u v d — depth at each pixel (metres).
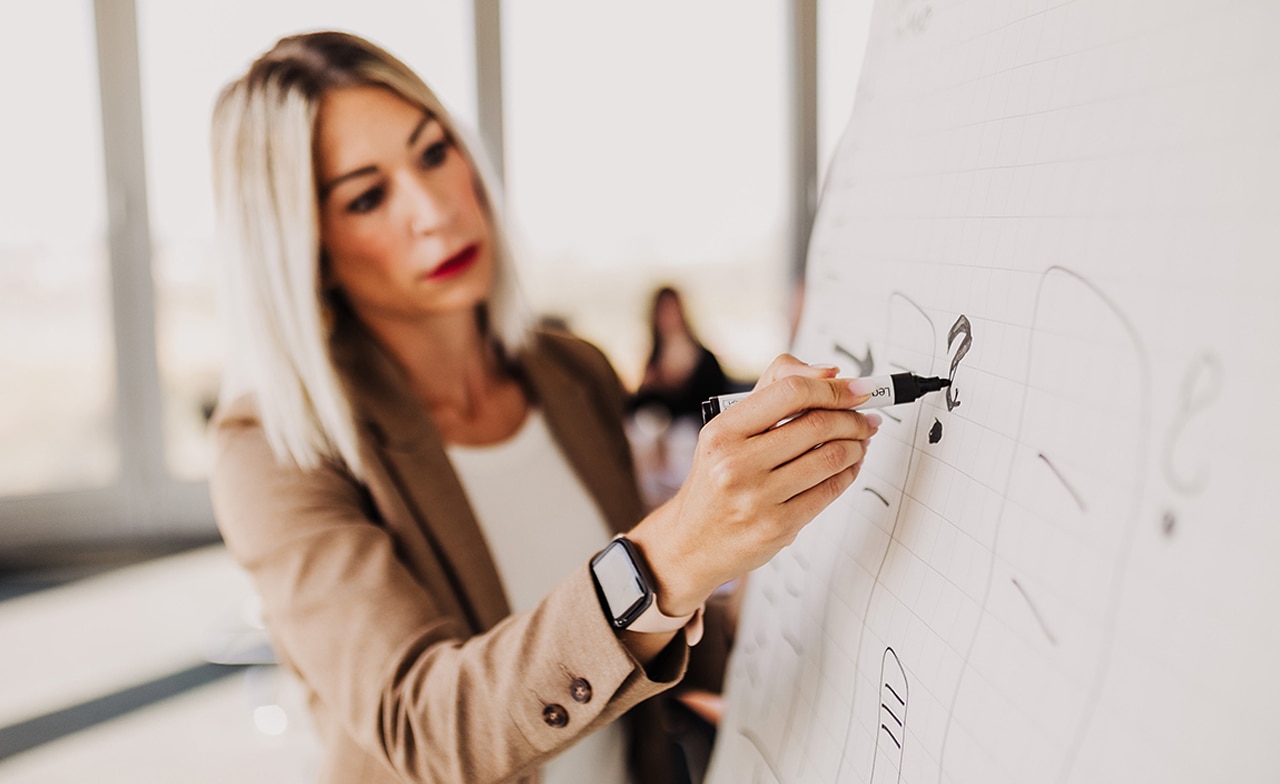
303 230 0.64
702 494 0.37
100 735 1.91
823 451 0.36
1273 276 0.19
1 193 3.06
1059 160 0.28
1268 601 0.19
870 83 0.48
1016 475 0.28
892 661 0.34
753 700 0.50
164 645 2.37
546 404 0.80
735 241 3.65
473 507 0.74
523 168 3.48
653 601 0.41
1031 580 0.26
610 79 3.50
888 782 0.33
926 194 0.38
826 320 0.50
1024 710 0.25
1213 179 0.21
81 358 3.21
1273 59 0.20
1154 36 0.24
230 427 0.67
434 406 0.76
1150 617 0.22
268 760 1.77
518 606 0.73
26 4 3.03
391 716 0.49
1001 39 0.33
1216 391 0.20
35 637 2.48
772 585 0.52
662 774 0.72
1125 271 0.24
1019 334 0.29
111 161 3.17
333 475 0.64
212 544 3.28
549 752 0.45
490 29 3.38
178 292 3.28
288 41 0.68
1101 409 0.24
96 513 3.27
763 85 3.61
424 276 0.69
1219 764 0.19
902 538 0.35
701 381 2.74
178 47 3.18
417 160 0.68
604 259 3.58
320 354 0.64
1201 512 0.21
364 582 0.55
